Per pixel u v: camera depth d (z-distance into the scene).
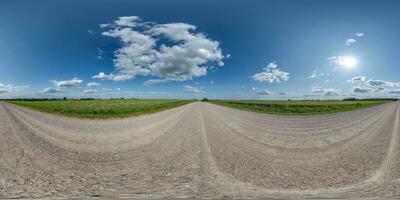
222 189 6.18
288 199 5.58
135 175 7.27
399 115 32.16
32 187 6.15
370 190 6.22
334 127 19.42
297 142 12.93
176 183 6.59
